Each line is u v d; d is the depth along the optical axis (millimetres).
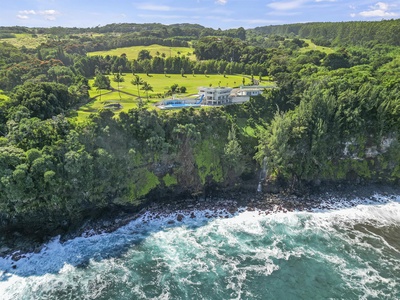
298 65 151875
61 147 69125
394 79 109812
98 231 70375
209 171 86438
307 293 54219
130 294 53406
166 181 82688
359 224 74938
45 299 52094
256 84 132375
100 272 58438
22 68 121500
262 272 59000
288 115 97500
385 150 93688
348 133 91312
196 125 89125
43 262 60656
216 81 142625
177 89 118188
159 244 66875
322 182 91312
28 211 65438
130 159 78250
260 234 70750
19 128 70812
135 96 113312
